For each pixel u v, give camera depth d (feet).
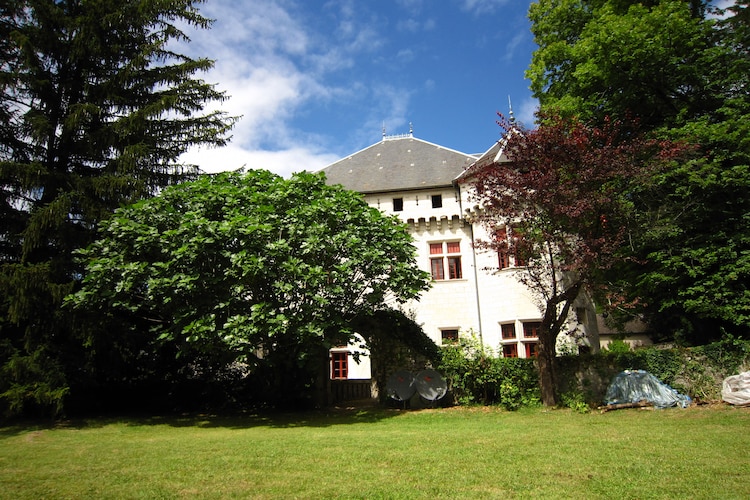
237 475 21.36
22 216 47.80
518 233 46.80
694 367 47.03
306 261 43.78
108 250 42.68
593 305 70.79
